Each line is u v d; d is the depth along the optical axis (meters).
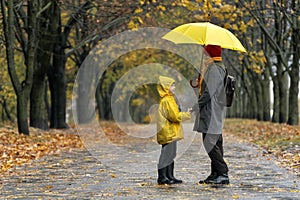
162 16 38.25
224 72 12.79
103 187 12.58
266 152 20.92
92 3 32.41
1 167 15.97
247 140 28.69
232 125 47.00
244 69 49.69
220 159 12.86
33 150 20.98
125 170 15.60
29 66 26.45
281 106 39.91
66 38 37.19
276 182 13.23
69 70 56.09
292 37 35.56
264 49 41.81
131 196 11.25
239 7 35.62
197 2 27.70
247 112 66.44
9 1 25.14
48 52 31.66
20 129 26.80
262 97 49.12
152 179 13.95
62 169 16.16
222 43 12.98
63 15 44.91
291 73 35.72
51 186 12.67
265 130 33.75
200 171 15.60
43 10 28.98
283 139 25.00
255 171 15.40
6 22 25.42
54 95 38.31
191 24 13.48
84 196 11.34
